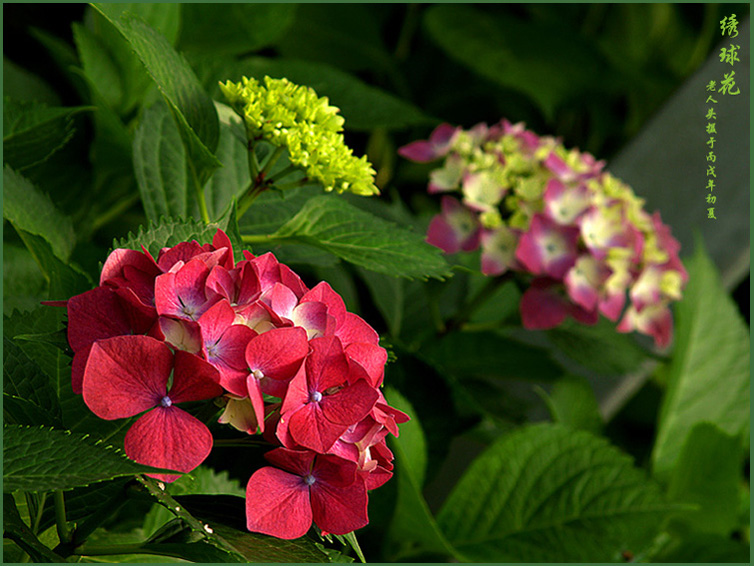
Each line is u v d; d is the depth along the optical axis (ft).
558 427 4.54
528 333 6.15
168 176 3.80
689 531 5.34
